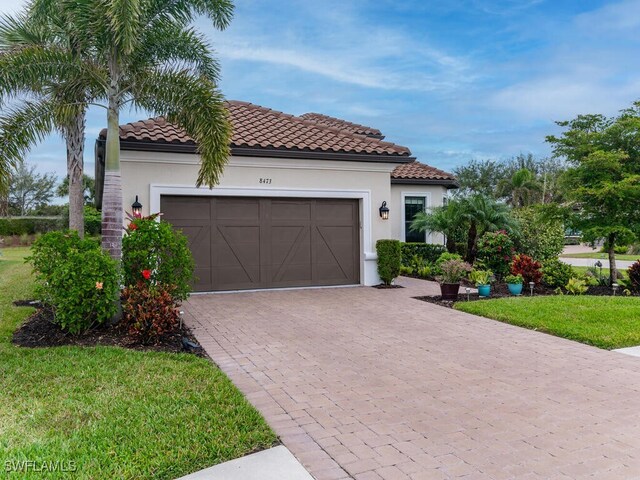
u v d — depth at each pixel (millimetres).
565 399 5559
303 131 15102
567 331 8508
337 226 14570
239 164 13195
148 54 9344
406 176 19922
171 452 4109
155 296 8016
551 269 13586
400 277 17250
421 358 7227
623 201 12906
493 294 12797
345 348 7777
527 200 34281
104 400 5234
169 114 9422
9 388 5574
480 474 3881
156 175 12391
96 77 8758
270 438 4449
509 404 5406
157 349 7441
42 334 8055
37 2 11062
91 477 3707
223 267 13312
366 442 4457
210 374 6207
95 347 7320
